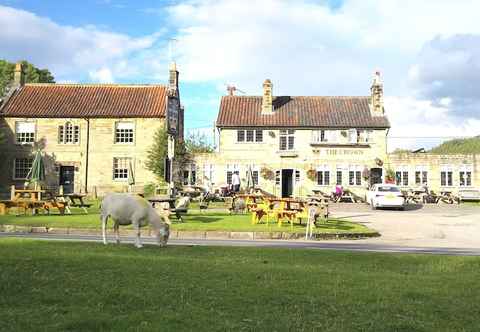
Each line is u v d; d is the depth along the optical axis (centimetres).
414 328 708
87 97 5241
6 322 686
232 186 4653
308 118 5112
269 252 1487
